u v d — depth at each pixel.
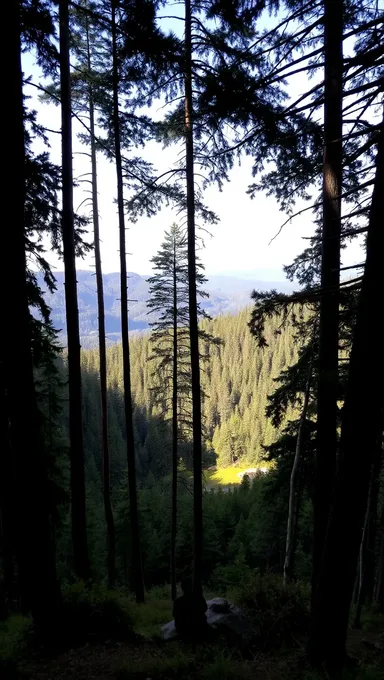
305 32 4.59
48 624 5.31
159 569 28.80
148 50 5.68
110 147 9.97
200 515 8.27
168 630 6.26
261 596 7.59
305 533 22.91
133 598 11.36
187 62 5.57
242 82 4.54
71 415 8.18
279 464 13.77
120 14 5.96
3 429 7.23
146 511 28.59
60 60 7.66
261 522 25.27
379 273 3.90
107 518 10.98
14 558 10.17
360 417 4.06
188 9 6.92
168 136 8.45
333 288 4.82
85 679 4.45
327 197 5.54
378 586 13.17
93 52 10.02
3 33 4.45
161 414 14.09
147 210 9.64
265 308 5.72
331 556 4.35
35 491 5.10
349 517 4.20
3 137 4.54
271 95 5.49
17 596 11.37
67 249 7.96
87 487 36.31
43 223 9.15
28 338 4.90
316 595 4.62
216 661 4.70
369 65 4.02
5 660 4.65
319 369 5.80
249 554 29.92
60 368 31.34
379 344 3.95
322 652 4.54
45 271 9.38
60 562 20.98
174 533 13.28
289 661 5.03
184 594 6.39
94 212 11.15
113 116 9.11
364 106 5.09
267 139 5.17
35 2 6.63
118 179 9.39
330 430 5.82
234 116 5.11
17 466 5.02
